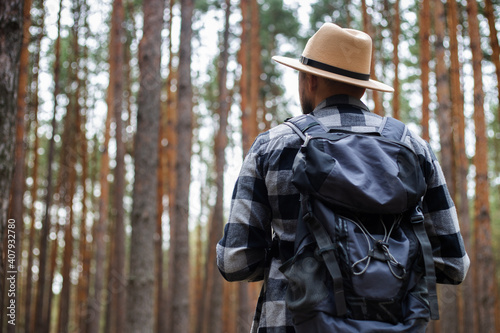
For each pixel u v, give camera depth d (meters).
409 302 1.13
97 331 11.15
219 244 1.33
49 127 14.98
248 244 1.28
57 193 14.08
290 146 1.28
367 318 1.10
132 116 14.84
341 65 1.38
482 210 8.55
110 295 14.43
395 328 1.09
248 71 15.00
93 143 15.93
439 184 1.33
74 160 13.41
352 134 1.26
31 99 11.43
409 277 1.15
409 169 1.21
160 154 12.31
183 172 9.08
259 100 15.37
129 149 14.46
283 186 1.27
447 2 10.18
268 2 14.23
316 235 1.15
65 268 13.45
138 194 6.95
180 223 9.16
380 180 1.17
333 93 1.40
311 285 1.13
